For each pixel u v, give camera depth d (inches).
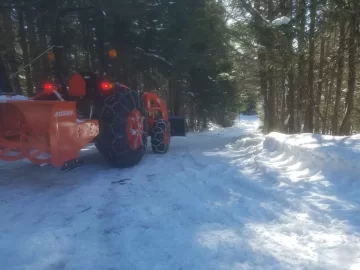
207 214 140.3
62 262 106.5
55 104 157.6
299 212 142.6
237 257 106.5
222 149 318.0
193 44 521.7
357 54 366.0
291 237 120.5
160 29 527.5
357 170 169.3
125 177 200.2
